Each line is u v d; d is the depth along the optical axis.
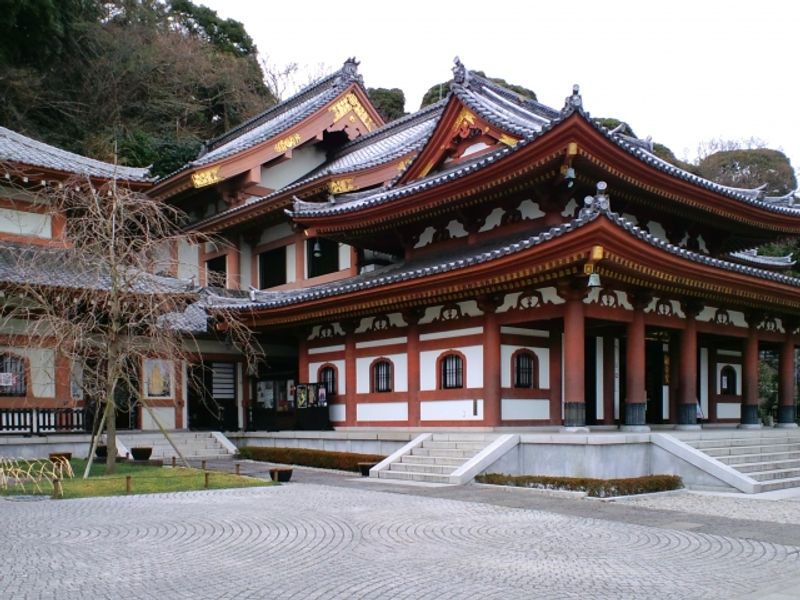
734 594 9.52
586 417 27.55
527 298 23.88
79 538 12.88
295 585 9.83
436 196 27.50
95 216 24.06
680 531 13.95
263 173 42.75
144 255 23.73
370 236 32.31
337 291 27.69
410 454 24.27
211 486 20.16
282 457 28.89
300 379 33.06
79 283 25.59
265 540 12.78
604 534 13.58
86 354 23.73
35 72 53.56
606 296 23.42
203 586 9.75
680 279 23.14
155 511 15.88
